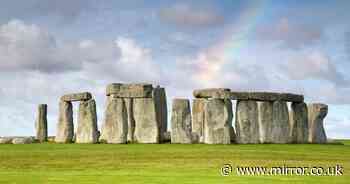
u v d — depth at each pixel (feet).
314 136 222.69
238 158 156.66
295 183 117.19
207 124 205.26
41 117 233.76
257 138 211.00
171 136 208.54
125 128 211.20
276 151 174.60
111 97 216.33
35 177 125.39
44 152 169.48
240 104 210.79
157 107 218.18
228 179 122.11
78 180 120.67
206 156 160.04
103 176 126.52
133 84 214.48
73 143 210.18
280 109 215.31
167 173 131.54
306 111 221.66
